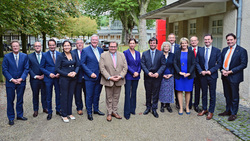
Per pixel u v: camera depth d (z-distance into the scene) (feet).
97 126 15.98
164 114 18.43
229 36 16.53
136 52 17.60
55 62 16.97
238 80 16.49
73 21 63.57
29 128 15.64
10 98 16.21
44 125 16.17
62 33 58.18
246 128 15.14
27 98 23.67
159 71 17.39
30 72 17.43
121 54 17.04
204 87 17.53
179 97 18.28
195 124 16.24
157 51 17.79
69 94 17.11
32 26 36.01
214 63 17.20
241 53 16.33
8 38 96.22
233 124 15.85
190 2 25.62
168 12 38.17
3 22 28.81
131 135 14.53
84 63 17.15
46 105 18.86
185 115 18.15
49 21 38.99
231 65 16.62
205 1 24.88
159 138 14.08
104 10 101.65
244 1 22.61
